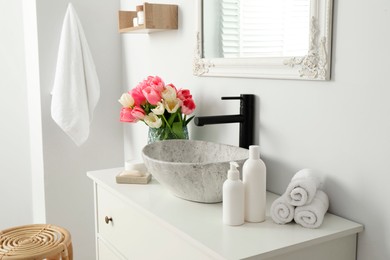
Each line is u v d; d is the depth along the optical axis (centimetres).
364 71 106
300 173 114
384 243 104
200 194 119
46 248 150
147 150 139
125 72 232
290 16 124
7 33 248
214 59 155
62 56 206
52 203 226
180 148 152
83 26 223
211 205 122
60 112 206
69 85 207
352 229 106
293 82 126
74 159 229
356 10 107
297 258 100
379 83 103
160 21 176
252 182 108
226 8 149
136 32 201
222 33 152
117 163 242
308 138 123
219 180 114
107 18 229
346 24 109
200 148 151
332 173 116
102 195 153
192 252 104
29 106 244
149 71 206
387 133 102
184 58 177
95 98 214
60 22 219
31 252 146
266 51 133
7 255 143
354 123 109
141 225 126
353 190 111
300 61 121
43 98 219
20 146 257
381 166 104
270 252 93
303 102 123
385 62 101
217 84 159
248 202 109
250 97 140
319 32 115
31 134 244
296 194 106
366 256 109
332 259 107
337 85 113
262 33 134
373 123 105
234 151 140
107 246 152
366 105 106
